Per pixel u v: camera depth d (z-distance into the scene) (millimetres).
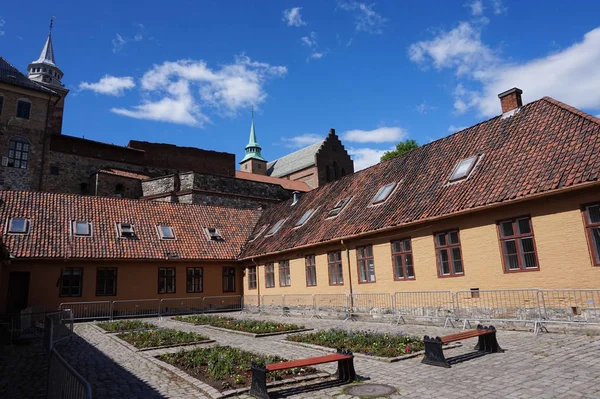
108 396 7234
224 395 6863
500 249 13492
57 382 5941
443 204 15359
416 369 8172
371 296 17875
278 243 24547
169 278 25891
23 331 15391
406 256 16797
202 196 38156
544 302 11375
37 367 10156
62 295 22234
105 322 20234
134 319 22391
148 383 8023
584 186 11281
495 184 14164
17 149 37594
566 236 11914
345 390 7012
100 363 10164
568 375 6977
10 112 37688
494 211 13789
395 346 10305
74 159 41031
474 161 16266
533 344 9820
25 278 21844
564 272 11859
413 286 16203
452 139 19312
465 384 6945
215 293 27422
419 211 16141
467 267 14367
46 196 25375
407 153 21688
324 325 16547
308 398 6668
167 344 12328
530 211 12820
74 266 22828
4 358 11383
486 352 9289
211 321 18891
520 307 12758
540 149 14062
